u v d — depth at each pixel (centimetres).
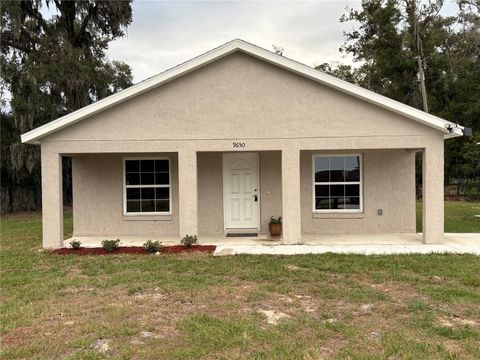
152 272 768
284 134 1022
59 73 2108
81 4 2359
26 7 2223
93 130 1029
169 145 1028
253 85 1023
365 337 474
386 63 3000
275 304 588
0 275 777
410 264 797
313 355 427
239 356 427
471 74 2972
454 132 970
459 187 2900
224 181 1205
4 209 2305
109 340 473
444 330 488
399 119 1008
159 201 1227
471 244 1012
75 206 1222
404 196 1183
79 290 672
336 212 1190
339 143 1016
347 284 680
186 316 543
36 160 2119
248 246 1003
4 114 2189
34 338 481
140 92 1010
